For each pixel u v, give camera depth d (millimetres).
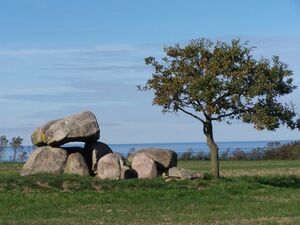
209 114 28734
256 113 28266
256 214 20438
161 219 19469
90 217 19922
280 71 28719
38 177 26438
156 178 28266
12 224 18438
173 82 28625
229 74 28031
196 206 22578
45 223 18656
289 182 32094
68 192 24797
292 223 18281
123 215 20359
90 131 29812
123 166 28578
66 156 29797
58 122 30188
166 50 29422
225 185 27516
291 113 29141
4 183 25375
